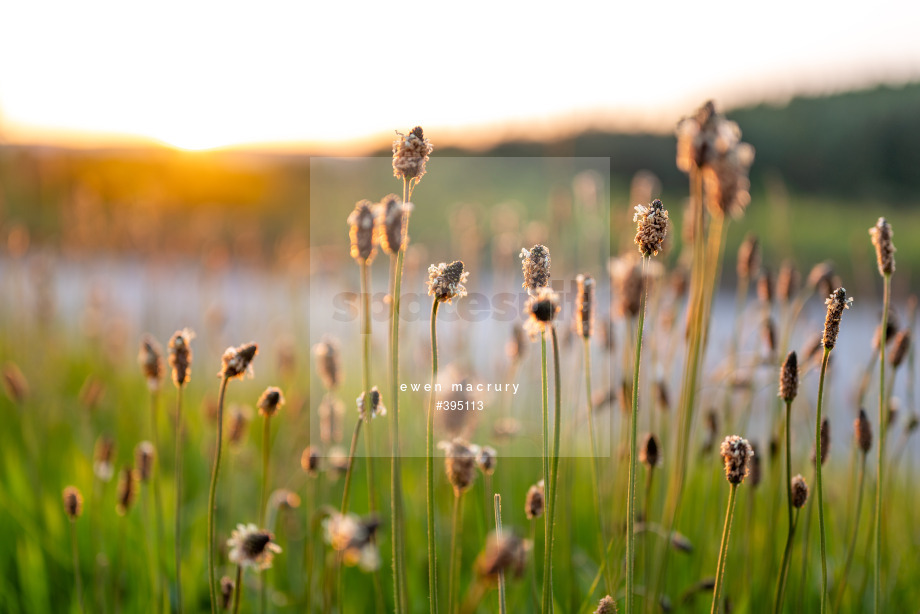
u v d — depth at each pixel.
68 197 8.35
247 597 3.18
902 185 20.73
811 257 15.11
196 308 8.16
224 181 13.70
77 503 2.55
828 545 3.46
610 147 18.59
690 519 3.36
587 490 4.06
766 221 17.56
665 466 3.24
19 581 3.51
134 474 2.69
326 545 2.61
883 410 2.13
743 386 3.11
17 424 4.84
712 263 2.57
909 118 21.12
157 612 2.74
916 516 3.93
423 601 3.32
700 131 2.41
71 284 8.24
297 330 6.59
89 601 3.18
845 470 4.80
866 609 3.07
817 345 2.88
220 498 4.00
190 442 4.89
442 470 3.75
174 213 11.09
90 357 6.94
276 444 4.69
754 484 2.68
